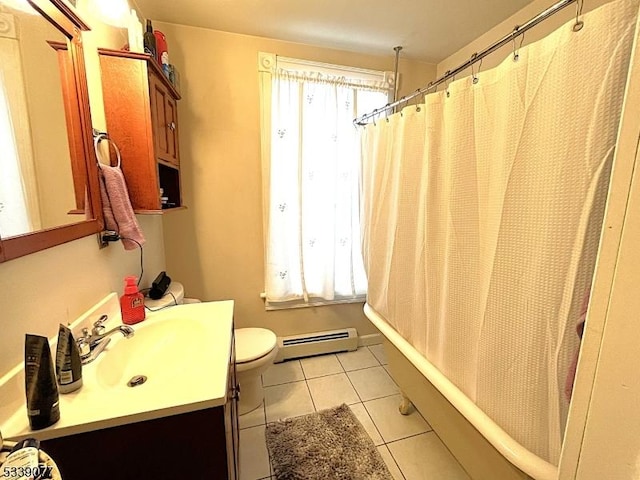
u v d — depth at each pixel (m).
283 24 1.89
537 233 0.88
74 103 1.00
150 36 1.43
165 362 1.10
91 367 0.91
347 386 2.11
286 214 2.24
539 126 0.86
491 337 1.05
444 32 1.99
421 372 1.40
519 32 0.96
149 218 1.81
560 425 0.85
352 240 2.43
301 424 1.75
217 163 2.11
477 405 1.12
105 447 0.73
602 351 0.44
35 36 0.83
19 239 0.72
